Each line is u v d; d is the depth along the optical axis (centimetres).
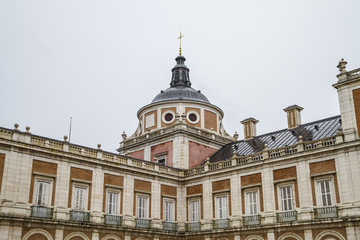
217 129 5219
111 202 3719
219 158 4594
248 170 3841
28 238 3081
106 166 3756
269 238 3484
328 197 3244
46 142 3372
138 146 5059
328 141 3381
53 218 3253
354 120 3250
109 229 3597
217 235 3862
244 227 3656
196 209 4166
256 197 3712
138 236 3797
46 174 3300
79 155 3547
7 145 3116
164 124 5009
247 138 4700
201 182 4212
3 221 2961
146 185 4056
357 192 3075
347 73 3388
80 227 3406
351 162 3162
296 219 3369
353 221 3017
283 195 3534
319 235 3203
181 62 5778
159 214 4062
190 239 4069
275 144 4109
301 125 4262
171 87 5572
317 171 3356
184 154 4550
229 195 3925
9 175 3078
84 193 3544
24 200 3125
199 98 5278
